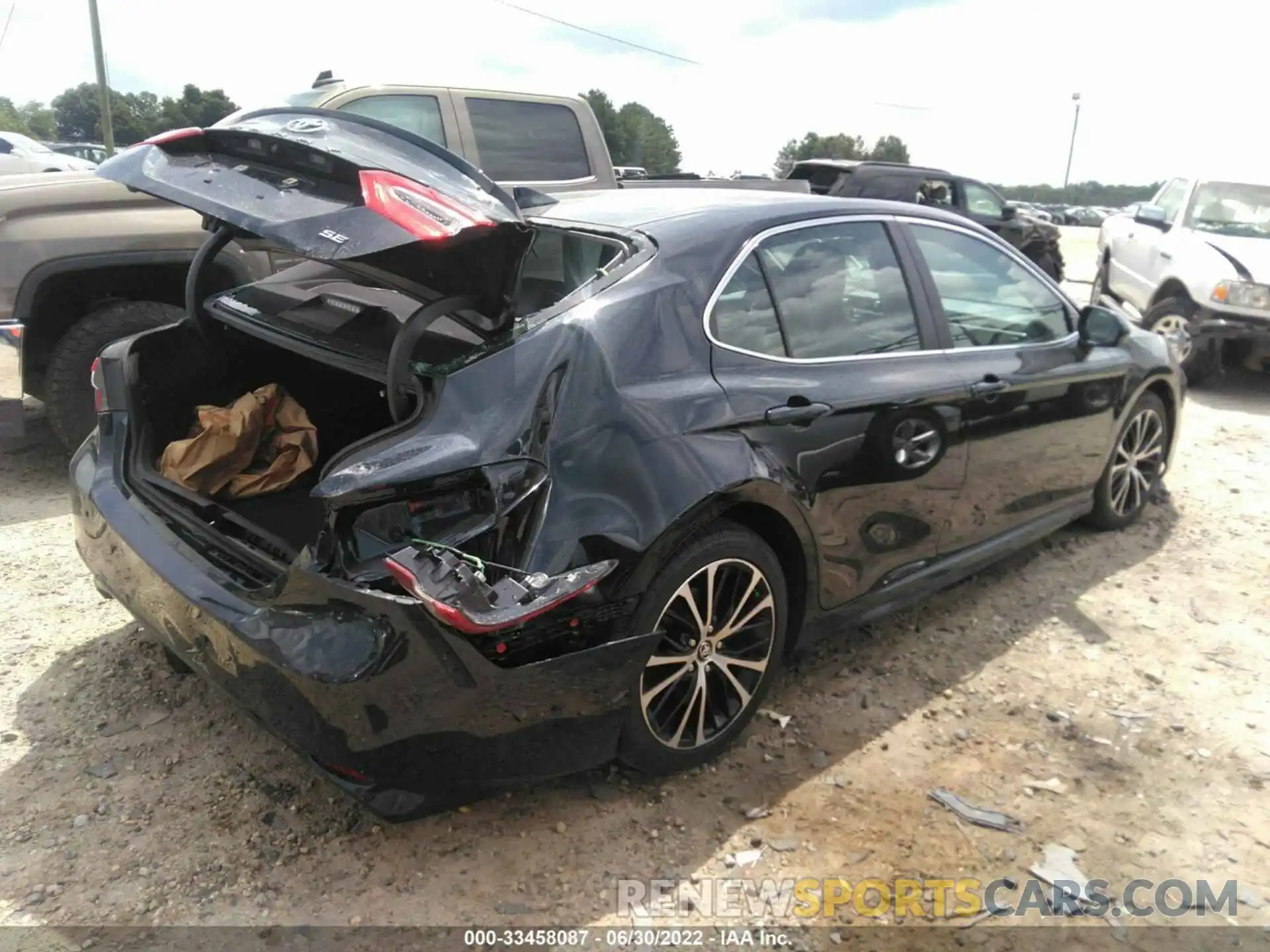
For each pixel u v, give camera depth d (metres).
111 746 3.02
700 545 2.77
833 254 3.37
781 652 3.16
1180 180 9.97
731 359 2.93
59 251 4.86
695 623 2.82
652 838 2.72
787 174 14.52
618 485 2.52
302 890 2.49
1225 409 7.88
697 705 2.91
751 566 2.93
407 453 2.29
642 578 2.55
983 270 3.99
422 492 2.29
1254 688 3.60
